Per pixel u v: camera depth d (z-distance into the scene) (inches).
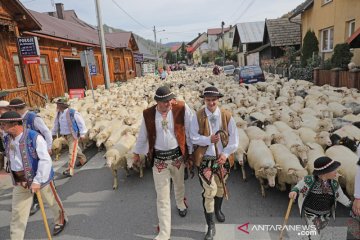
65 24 1032.8
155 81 1045.2
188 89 647.1
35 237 175.3
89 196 222.8
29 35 583.8
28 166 147.9
